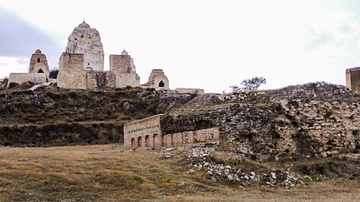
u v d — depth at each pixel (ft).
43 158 111.55
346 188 97.71
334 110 133.90
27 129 214.90
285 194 89.51
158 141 143.84
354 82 188.03
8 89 298.35
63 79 290.97
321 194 89.66
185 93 276.41
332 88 148.87
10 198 77.71
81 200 78.89
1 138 206.18
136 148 150.82
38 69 343.05
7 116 241.76
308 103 135.74
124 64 320.29
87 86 298.35
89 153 129.18
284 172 105.50
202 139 131.75
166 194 85.20
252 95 159.33
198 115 136.26
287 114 135.44
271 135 126.41
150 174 98.02
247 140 126.00
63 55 293.23
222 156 109.50
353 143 129.59
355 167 118.21
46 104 257.75
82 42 387.55
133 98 273.33
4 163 100.68
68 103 261.85
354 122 132.46
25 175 90.53
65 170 96.78
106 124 227.40
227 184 96.84
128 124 166.71
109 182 90.07
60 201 77.66
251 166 106.22
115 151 139.54
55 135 215.72
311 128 131.64
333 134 131.03
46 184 86.43
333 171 114.32
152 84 322.75
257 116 130.00
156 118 146.20
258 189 94.73
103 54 395.34
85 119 246.68
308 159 123.54
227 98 162.20
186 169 103.76
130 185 89.10
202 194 86.07
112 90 285.64
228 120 129.39
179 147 132.98
